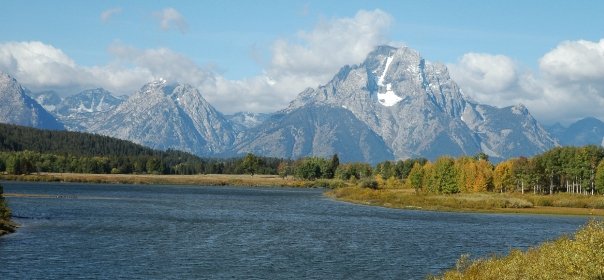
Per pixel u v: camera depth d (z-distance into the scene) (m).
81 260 69.56
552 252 39.41
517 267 42.50
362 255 77.69
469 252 81.69
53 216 119.50
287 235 98.25
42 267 64.56
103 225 106.69
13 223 99.94
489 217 144.38
